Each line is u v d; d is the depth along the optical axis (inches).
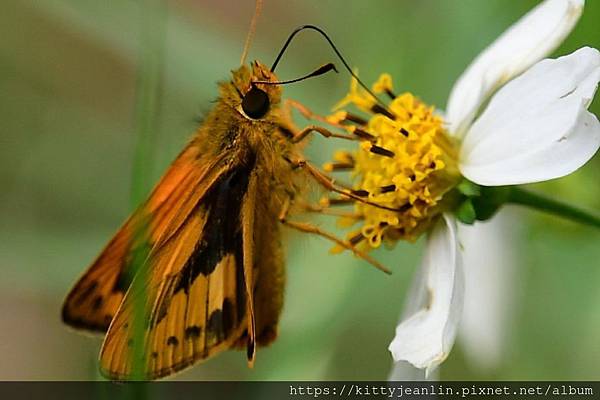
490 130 7.0
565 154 6.9
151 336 7.1
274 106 7.2
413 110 7.2
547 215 7.7
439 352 6.9
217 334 7.2
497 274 7.7
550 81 6.9
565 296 7.9
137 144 6.7
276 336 7.4
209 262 7.2
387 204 7.1
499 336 7.7
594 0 7.7
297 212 7.2
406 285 8.0
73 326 7.1
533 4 8.0
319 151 7.9
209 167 7.1
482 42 8.0
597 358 7.9
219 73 8.0
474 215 7.1
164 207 7.1
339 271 7.9
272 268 7.3
